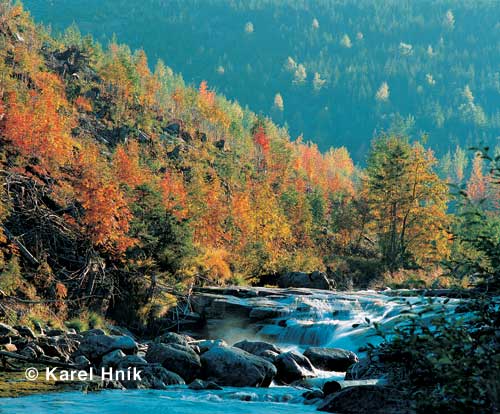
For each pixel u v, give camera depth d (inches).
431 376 343.0
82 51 5364.2
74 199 1569.9
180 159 4114.2
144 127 4490.7
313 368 808.9
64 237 1439.5
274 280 2234.3
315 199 4355.3
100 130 3927.2
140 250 1477.6
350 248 3462.1
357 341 1143.6
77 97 4234.7
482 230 360.8
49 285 1282.0
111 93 4849.9
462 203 360.8
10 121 1857.8
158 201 1590.8
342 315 1349.7
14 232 1402.6
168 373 695.1
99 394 596.4
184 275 1557.6
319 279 2064.5
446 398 342.6
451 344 321.7
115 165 2566.4
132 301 1387.8
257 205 3097.9
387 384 511.8
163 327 1397.6
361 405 489.1
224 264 1861.5
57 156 1867.6
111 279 1384.1
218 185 3284.9
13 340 840.3
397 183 3029.0
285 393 658.2
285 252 2615.7
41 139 1888.5
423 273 2391.7
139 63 6274.6
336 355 853.8
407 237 3085.6
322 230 3732.8
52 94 3144.7
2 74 2851.9
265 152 5920.3
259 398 617.3
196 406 559.8
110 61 5442.9
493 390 306.5
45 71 4207.7
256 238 2704.2
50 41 5383.9
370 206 3179.1
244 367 716.0
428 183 3238.2
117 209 1432.1
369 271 2824.8
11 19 4653.1
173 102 6240.2
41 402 548.1
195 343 985.5
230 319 1418.6
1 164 1593.3
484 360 316.2
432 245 2844.5
